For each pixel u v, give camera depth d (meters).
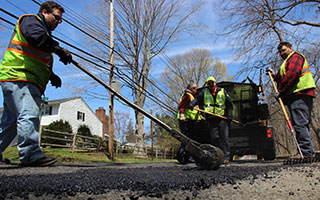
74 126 28.56
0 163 3.46
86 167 3.79
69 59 3.27
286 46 4.73
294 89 4.39
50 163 3.37
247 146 7.76
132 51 16.66
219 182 1.83
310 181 1.95
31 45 3.16
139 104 16.64
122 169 3.35
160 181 1.88
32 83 3.20
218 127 5.43
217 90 5.56
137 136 16.30
